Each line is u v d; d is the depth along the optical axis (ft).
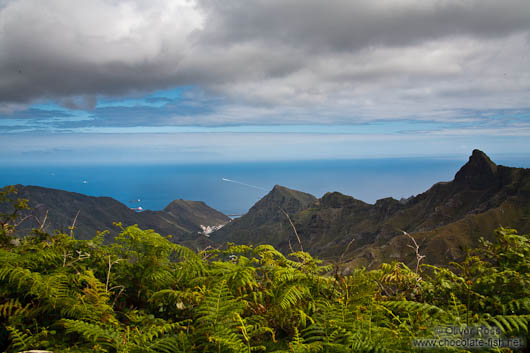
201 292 11.02
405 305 9.86
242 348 8.05
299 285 11.21
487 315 9.34
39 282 9.79
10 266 10.44
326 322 9.42
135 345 8.19
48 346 8.70
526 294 10.31
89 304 9.91
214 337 8.20
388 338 8.48
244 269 11.41
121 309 11.41
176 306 11.05
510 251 11.95
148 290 11.77
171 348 8.48
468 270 12.09
